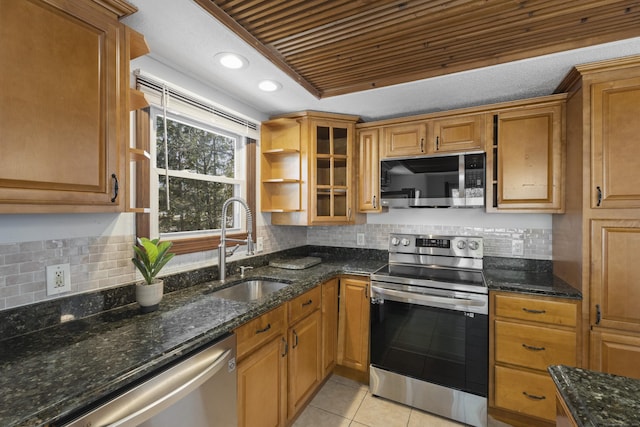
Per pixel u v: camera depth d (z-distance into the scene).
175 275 1.70
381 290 2.12
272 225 2.61
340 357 2.35
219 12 1.29
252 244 1.92
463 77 1.84
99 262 1.36
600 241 1.62
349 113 2.51
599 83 1.62
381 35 1.50
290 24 1.42
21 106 0.86
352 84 2.06
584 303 1.66
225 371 1.22
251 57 1.61
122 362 0.90
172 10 1.22
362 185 2.58
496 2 1.26
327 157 2.50
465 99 2.20
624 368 1.57
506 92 2.06
